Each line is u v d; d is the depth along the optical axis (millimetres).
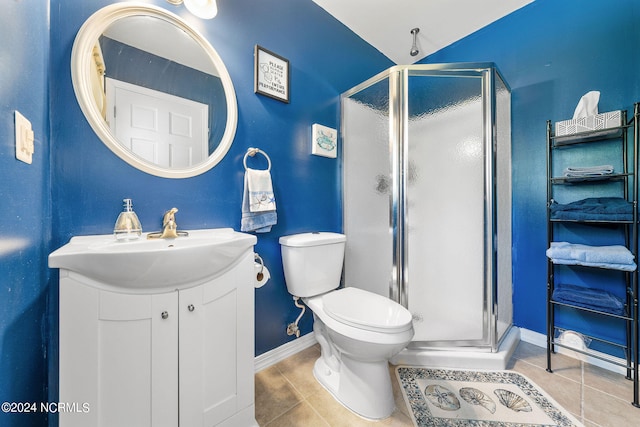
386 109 1664
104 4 1016
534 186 1760
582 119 1454
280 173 1572
